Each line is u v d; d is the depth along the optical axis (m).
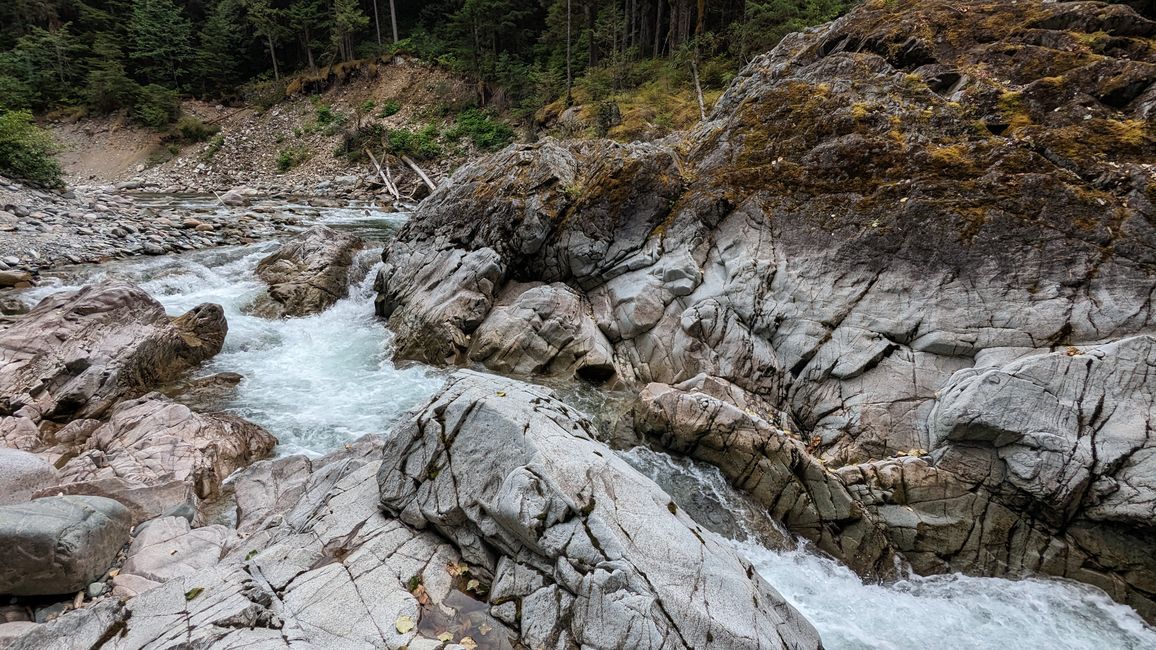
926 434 6.65
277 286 13.30
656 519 4.59
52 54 40.59
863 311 7.66
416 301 11.63
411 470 5.20
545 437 4.98
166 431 7.26
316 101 42.00
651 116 23.30
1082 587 5.46
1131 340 5.77
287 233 20.80
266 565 4.54
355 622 3.98
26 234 15.66
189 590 4.25
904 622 5.18
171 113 40.47
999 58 9.20
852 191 8.52
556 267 10.94
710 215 9.45
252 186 34.34
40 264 14.04
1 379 8.04
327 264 13.99
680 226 9.68
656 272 9.59
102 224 18.09
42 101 39.22
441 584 4.45
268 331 11.88
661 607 3.89
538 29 40.72
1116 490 5.33
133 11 43.53
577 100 29.17
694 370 8.57
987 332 6.83
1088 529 5.54
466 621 4.12
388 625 3.98
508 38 40.12
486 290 10.93
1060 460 5.52
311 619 3.96
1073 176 7.24
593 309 10.17
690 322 8.73
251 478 6.73
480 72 39.03
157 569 4.89
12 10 41.28
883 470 6.24
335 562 4.56
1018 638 5.01
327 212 26.11
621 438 7.45
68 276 13.48
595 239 10.38
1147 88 7.72
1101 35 8.80
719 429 6.70
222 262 16.09
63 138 37.97
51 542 4.29
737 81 13.24
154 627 3.85
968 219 7.38
